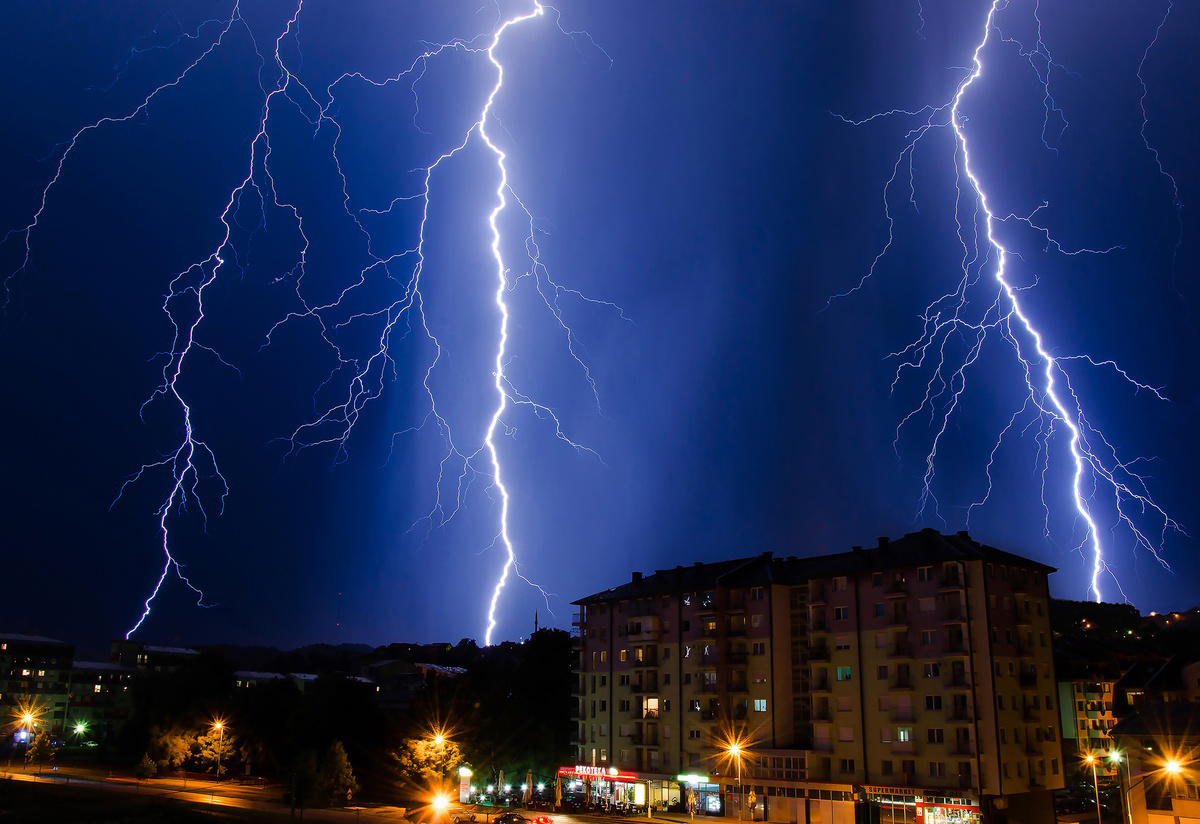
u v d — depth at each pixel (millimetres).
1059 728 58938
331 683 87375
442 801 67562
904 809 56031
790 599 69000
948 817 54156
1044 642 60281
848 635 62688
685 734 70750
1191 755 46688
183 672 104125
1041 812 55688
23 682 116812
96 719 121562
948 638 57531
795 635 67812
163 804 55812
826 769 61406
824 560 69000
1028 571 61000
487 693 82188
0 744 104125
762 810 63062
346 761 70562
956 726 55875
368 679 135750
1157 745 47938
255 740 88250
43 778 75938
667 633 74500
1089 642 84938
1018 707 56812
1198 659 76688
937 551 60688
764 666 67812
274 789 78812
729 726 68000
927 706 57500
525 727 80312
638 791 71312
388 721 85562
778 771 62844
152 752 89000
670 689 72938
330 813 61031
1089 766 70250
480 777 75250
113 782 76125
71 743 116375
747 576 72438
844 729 61406
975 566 57531
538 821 55312
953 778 55188
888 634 60531
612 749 76000
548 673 91000
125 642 130375
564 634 94188
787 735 65750
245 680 133875
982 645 55969
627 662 76938
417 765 73500
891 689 59250
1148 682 74750
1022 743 56094
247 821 52250
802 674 66500
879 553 64688
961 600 57469
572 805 69562
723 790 65688
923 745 57062
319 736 82688
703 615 71375
